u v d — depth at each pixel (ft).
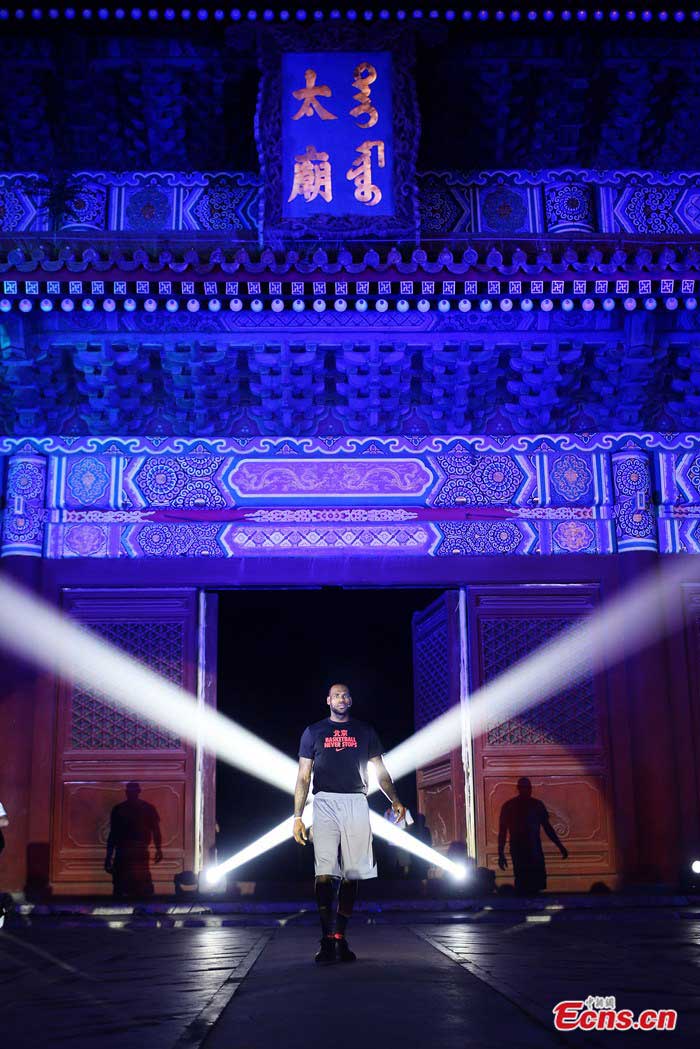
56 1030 17.56
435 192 56.49
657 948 28.68
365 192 51.80
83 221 56.03
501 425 52.49
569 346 49.16
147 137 57.41
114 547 50.24
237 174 56.90
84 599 49.83
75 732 48.37
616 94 56.70
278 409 50.98
